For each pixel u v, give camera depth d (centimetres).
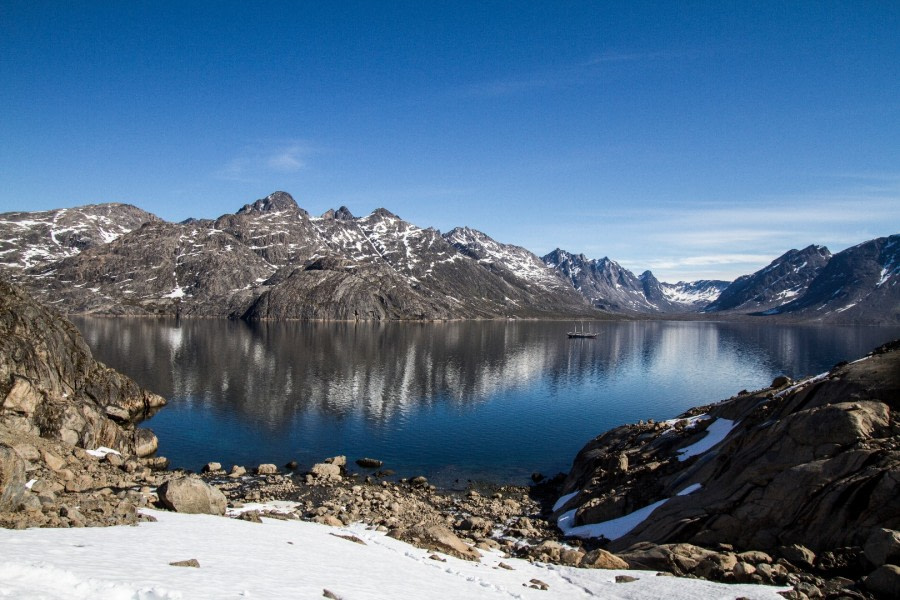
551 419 8406
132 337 19412
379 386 10906
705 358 18525
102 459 5356
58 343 6950
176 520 2900
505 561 2961
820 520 2609
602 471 4691
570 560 2984
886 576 2000
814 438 2995
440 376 12531
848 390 3259
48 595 1288
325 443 6944
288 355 15662
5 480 2447
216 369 12531
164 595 1412
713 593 2150
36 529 2203
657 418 8500
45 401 5503
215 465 5850
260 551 2302
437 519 4281
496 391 10788
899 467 2520
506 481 5709
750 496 2961
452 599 1942
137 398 8069
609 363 16475
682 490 3531
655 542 3080
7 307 6334
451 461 6344
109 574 1552
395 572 2267
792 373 14362
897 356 3388
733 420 4316
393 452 6644
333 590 1791
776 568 2372
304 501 4719
